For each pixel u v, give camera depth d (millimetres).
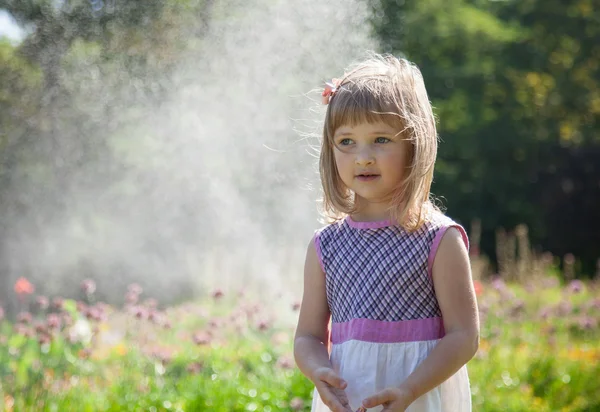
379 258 1841
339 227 1961
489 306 5992
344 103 1827
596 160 17156
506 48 17062
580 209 17000
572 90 17141
